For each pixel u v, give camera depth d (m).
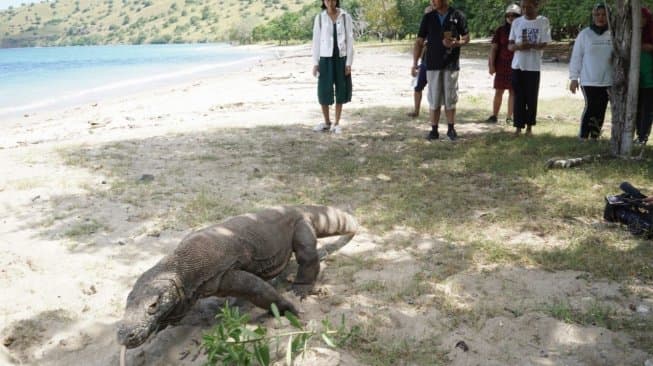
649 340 4.21
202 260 4.27
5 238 6.37
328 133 11.84
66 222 6.79
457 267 5.52
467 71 27.72
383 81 23.52
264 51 97.62
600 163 8.81
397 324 4.55
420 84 13.33
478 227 6.54
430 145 10.47
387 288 5.14
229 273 4.46
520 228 6.48
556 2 34.44
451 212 7.00
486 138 10.88
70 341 4.44
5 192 7.99
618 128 9.15
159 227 6.58
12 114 20.22
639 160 8.93
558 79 22.91
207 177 8.55
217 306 4.88
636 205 6.36
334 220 5.82
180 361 4.18
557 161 8.70
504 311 4.69
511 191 7.73
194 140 11.29
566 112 14.33
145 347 4.34
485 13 43.38
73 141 11.73
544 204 7.17
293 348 3.88
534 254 5.71
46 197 7.74
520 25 10.58
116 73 46.62
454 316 4.64
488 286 5.12
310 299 5.01
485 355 4.12
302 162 9.36
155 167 9.18
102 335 4.52
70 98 25.94
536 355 4.11
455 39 10.34
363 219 6.79
